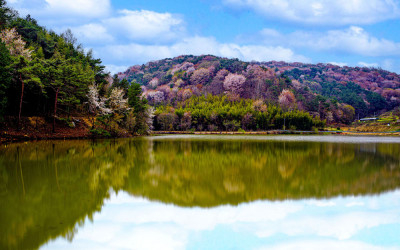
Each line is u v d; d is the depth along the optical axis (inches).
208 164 810.2
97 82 2679.6
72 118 1961.1
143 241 285.1
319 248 274.2
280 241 288.4
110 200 424.2
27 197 426.3
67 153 984.3
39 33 2554.1
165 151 1190.9
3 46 1280.8
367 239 294.4
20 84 1540.4
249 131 5128.0
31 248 263.0
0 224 319.6
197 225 330.3
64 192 462.6
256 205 410.3
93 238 289.0
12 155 897.5
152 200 430.0
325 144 1760.6
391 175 653.3
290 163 844.0
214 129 5123.0
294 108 6565.0
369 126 5876.0
